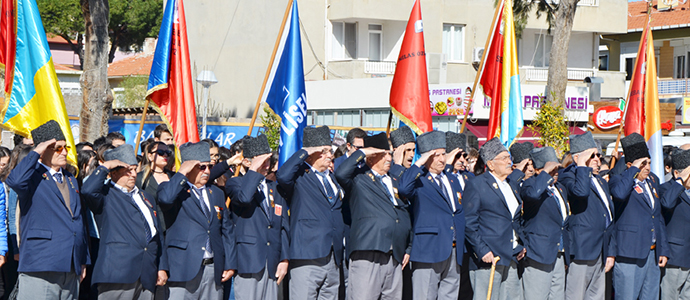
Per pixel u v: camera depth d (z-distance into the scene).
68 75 38.06
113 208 6.07
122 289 6.07
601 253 8.22
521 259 7.88
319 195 6.98
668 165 9.88
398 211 7.07
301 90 8.17
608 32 28.25
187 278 6.35
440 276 7.36
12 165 6.73
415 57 8.86
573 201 8.12
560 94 17.09
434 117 22.12
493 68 9.94
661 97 33.00
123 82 35.09
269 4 26.23
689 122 26.12
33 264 5.80
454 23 26.47
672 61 33.38
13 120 6.79
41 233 5.83
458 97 21.28
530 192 7.51
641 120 10.72
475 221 7.46
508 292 7.75
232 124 18.06
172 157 7.17
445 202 7.36
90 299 6.87
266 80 8.15
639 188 8.51
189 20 29.59
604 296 8.39
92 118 13.48
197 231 6.45
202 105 28.52
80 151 7.21
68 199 6.03
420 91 8.84
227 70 27.89
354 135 7.95
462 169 8.52
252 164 6.67
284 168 6.71
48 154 5.99
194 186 6.55
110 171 6.18
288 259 7.01
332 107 24.47
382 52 26.67
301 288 6.93
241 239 6.82
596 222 8.07
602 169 9.69
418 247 7.20
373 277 6.94
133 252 6.05
